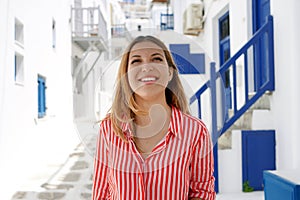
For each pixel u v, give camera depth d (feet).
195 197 3.01
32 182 13.01
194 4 23.38
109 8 32.04
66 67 26.86
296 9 11.01
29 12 16.11
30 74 16.20
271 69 12.52
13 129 13.08
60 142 18.19
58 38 24.16
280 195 7.47
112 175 2.67
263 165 12.04
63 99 24.70
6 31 12.25
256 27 16.30
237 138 12.00
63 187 11.69
